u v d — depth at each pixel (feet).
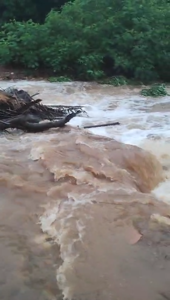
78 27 59.77
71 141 27.91
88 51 58.08
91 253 16.25
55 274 15.19
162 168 27.25
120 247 16.70
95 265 15.61
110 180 22.88
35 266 15.64
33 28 59.67
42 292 14.37
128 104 43.39
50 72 58.08
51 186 21.67
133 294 14.29
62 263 15.74
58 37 59.67
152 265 15.76
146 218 18.74
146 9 59.21
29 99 34.45
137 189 23.36
